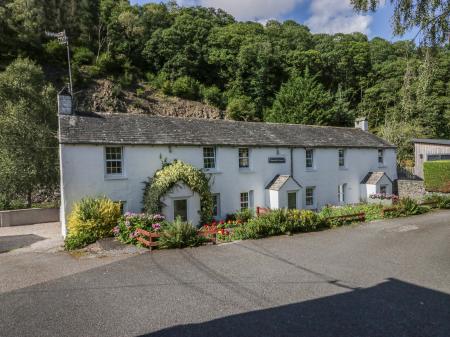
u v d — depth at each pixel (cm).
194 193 1700
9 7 4569
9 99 2272
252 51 5422
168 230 1179
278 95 4912
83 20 5359
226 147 1953
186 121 2081
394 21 846
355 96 5544
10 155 2091
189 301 690
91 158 1570
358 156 2559
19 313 661
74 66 4322
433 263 930
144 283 811
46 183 2278
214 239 1211
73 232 1352
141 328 579
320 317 603
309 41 6500
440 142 2969
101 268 957
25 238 1573
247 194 2053
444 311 621
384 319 591
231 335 543
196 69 5500
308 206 2288
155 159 1734
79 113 1761
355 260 972
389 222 1593
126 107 4278
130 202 1661
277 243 1205
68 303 704
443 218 1675
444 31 826
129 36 5600
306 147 2244
